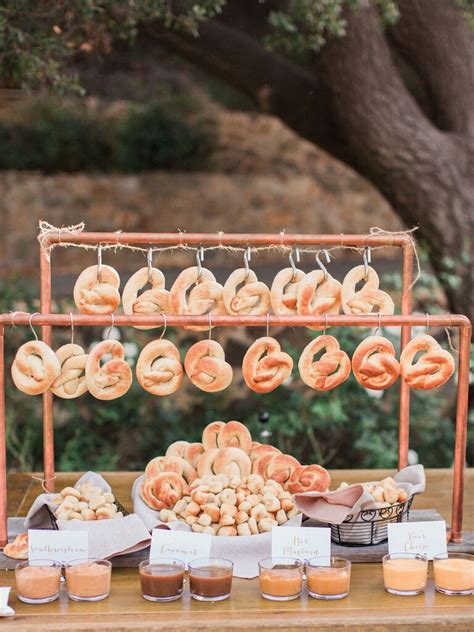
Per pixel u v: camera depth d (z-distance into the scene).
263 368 2.18
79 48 4.12
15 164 9.89
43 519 2.23
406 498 2.16
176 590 1.91
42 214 9.78
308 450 4.44
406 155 4.33
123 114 10.06
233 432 2.38
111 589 1.99
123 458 4.45
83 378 2.18
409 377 2.19
